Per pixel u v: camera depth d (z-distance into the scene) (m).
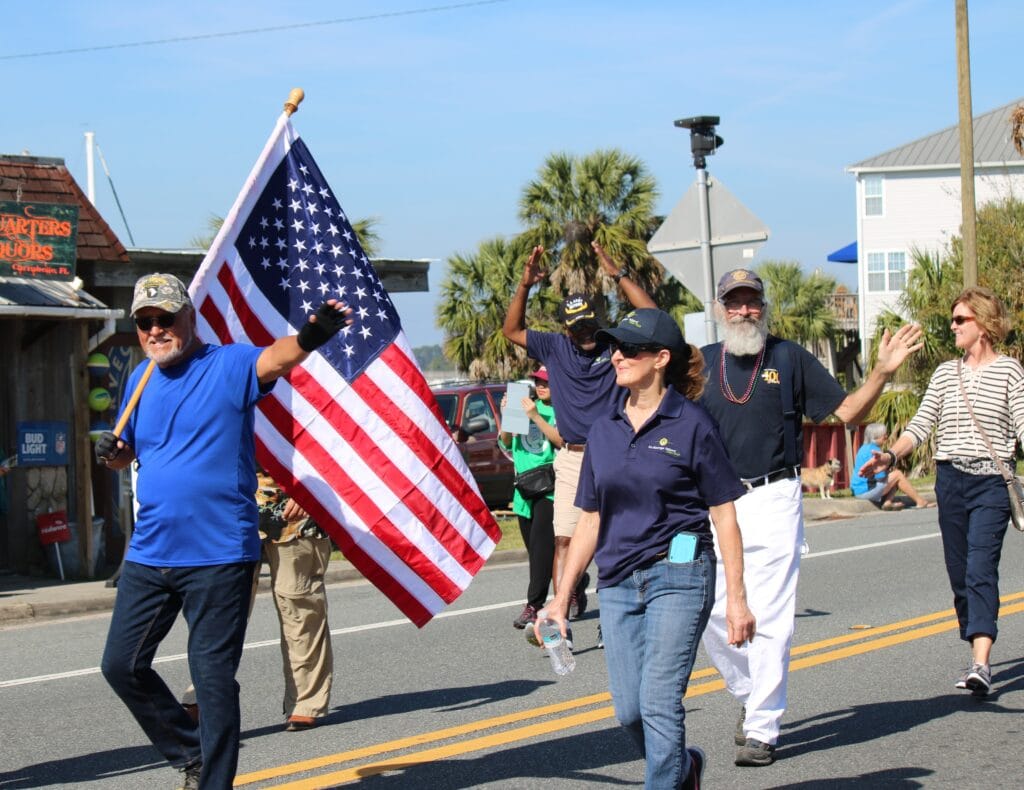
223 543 5.49
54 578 14.74
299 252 7.26
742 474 6.52
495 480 19.84
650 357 5.13
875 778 6.24
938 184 47.50
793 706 7.73
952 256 31.34
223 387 5.53
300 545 7.45
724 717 7.52
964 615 8.07
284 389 7.09
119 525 16.16
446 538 7.32
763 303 6.52
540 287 36.69
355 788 6.32
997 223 31.16
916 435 8.04
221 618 5.49
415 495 7.26
